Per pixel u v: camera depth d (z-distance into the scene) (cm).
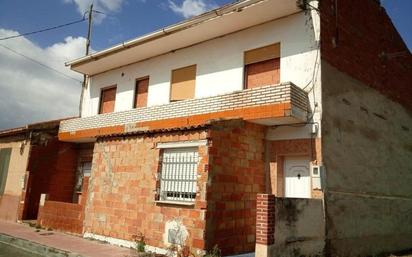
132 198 962
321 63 955
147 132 973
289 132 968
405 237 1222
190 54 1288
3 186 1577
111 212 1005
